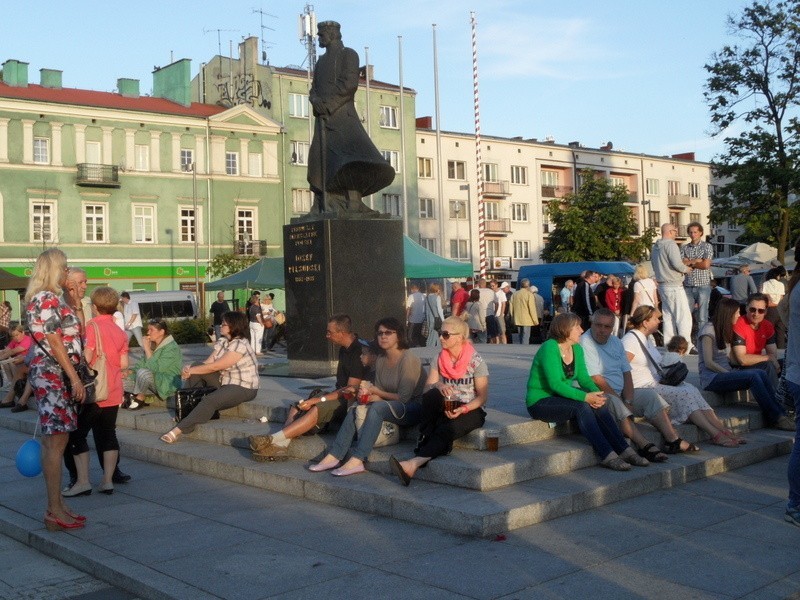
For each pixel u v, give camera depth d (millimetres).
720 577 5262
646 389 8492
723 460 8219
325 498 7383
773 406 9672
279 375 12891
